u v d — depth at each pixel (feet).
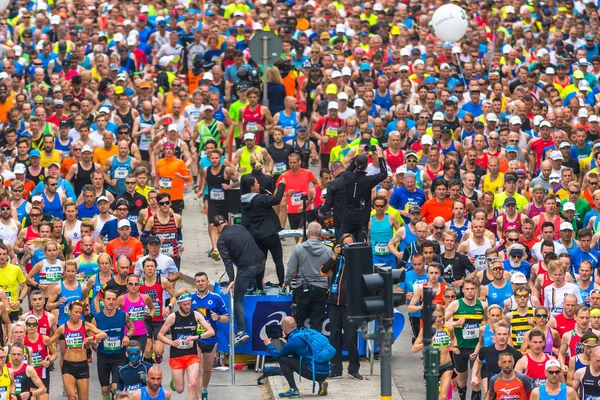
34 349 215.51
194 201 325.83
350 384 225.56
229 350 233.55
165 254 254.88
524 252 238.68
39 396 211.00
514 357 209.15
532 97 327.06
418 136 300.20
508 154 289.53
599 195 261.85
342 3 425.28
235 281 230.89
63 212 270.26
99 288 233.76
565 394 199.00
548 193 267.39
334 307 227.40
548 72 353.31
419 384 228.22
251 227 239.50
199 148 312.29
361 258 167.43
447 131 297.74
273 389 223.10
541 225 258.78
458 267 237.66
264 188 241.76
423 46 375.45
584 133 297.74
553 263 229.25
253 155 242.58
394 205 269.23
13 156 288.71
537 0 421.59
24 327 212.23
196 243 296.51
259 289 236.43
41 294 219.61
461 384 219.20
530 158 305.32
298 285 228.43
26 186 280.92
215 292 233.55
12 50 367.25
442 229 245.45
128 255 249.14
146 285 229.25
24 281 237.66
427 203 263.29
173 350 217.36
